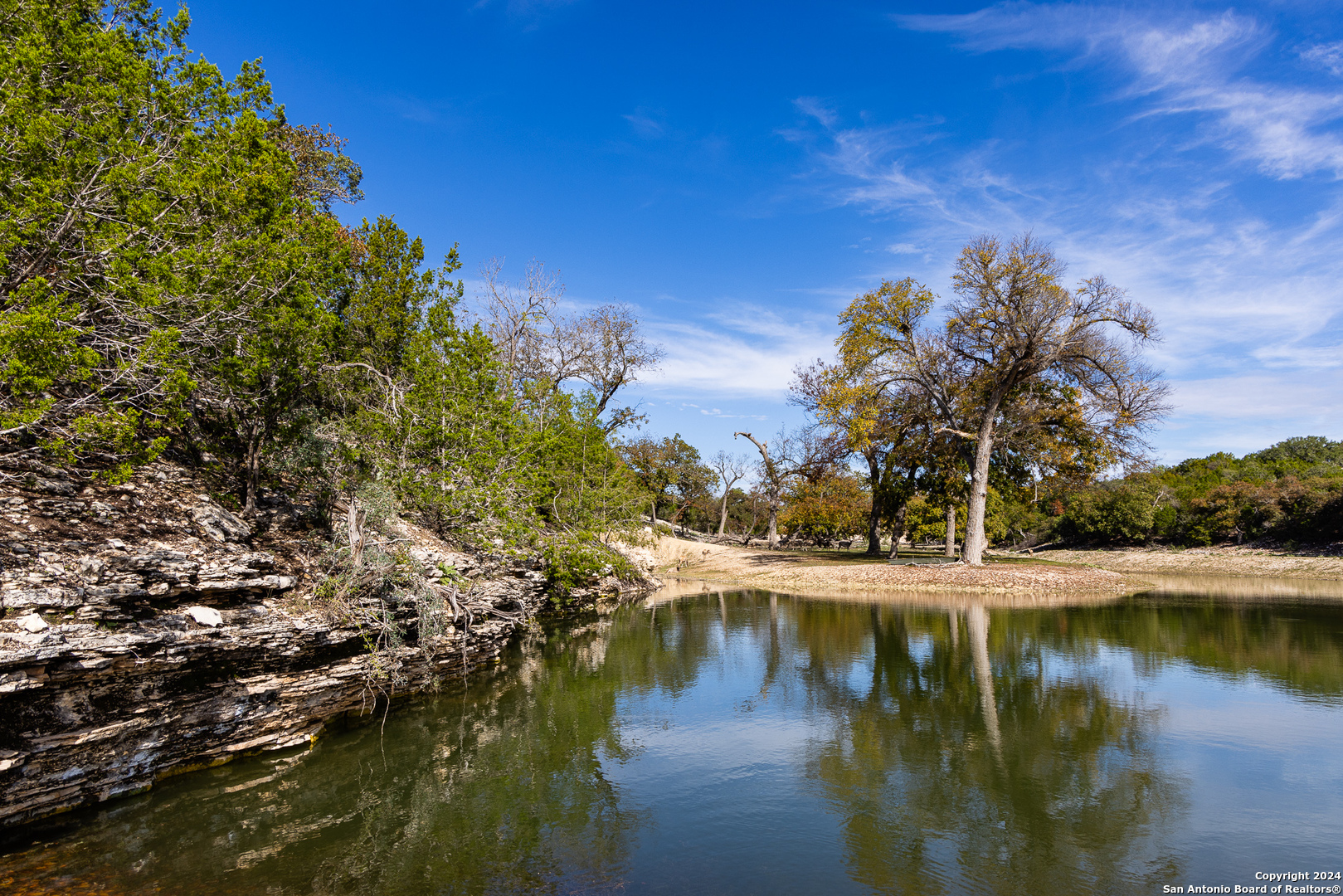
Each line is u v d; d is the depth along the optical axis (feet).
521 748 34.40
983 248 102.99
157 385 30.45
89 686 23.97
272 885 20.52
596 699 44.04
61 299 25.49
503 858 22.70
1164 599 95.25
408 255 55.47
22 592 22.39
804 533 220.84
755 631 70.33
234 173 33.35
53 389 29.96
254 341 33.91
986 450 113.09
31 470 28.63
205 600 29.14
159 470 35.19
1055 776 30.37
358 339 52.37
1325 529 167.84
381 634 36.65
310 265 36.63
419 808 26.84
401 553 39.81
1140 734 35.78
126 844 22.71
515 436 61.77
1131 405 103.35
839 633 68.44
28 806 22.80
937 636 65.46
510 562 60.08
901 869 22.07
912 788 29.22
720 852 23.29
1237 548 186.50
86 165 27.68
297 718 32.81
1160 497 206.08
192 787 27.37
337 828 24.82
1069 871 21.93
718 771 31.45
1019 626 70.90
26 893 19.39
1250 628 68.44
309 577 35.83
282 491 42.37
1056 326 101.40
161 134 32.60
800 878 21.45
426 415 51.47
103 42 28.58
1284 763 31.30
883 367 116.57
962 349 115.03
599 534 96.32
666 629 72.74
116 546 27.27
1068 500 210.18
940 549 204.13
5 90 25.72
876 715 40.14
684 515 275.39
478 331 57.21
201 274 30.48
